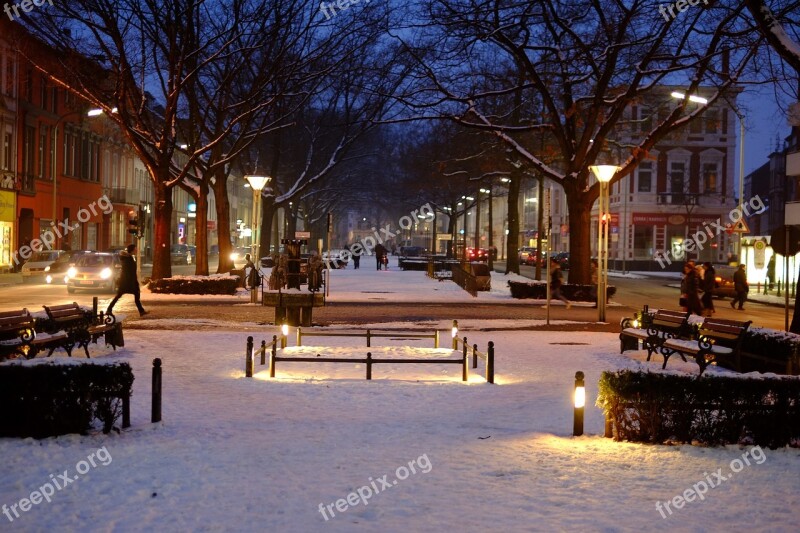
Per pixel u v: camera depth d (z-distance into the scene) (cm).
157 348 1764
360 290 4012
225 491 707
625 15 2753
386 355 1702
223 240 4031
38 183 5397
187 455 830
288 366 1564
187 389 1267
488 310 3003
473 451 873
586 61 3084
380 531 609
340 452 863
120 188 6956
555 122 3262
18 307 2756
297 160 6109
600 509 673
